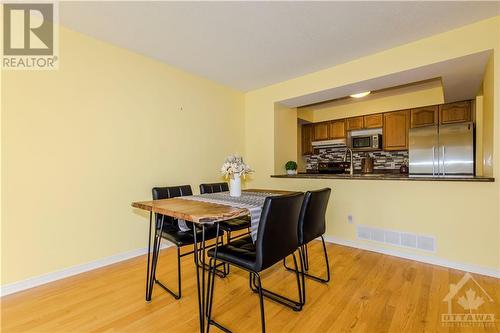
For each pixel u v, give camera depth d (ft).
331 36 8.02
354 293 6.45
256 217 5.55
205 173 11.72
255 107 13.55
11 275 6.49
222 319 5.46
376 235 9.52
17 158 6.56
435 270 7.77
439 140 12.15
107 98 8.34
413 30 7.67
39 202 6.93
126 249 8.84
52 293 6.51
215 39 8.18
